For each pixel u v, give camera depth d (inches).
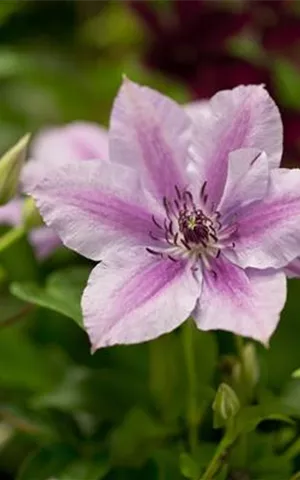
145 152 31.3
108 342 29.2
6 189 32.3
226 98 30.7
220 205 30.5
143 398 34.8
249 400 32.3
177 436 33.6
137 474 33.4
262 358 36.8
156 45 42.5
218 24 41.9
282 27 42.3
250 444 32.7
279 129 30.4
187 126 31.4
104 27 46.9
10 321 34.8
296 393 32.7
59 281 33.5
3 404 35.4
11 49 45.4
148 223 30.8
